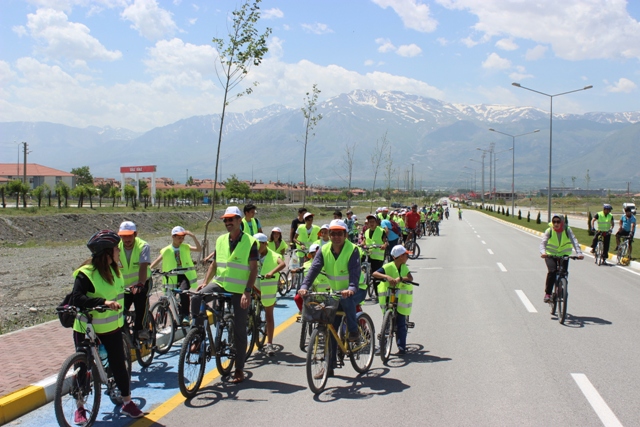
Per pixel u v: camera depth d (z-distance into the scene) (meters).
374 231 12.05
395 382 6.17
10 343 7.56
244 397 5.77
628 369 6.47
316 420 5.05
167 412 5.34
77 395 4.91
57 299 13.46
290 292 12.90
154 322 7.12
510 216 65.88
